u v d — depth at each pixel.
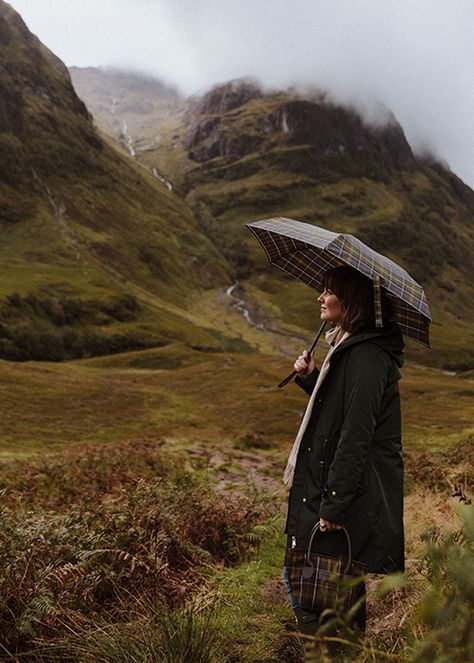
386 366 3.08
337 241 3.28
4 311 142.12
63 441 39.41
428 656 1.10
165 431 44.94
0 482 12.13
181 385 72.38
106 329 154.12
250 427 48.53
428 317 3.27
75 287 171.62
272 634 3.96
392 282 3.23
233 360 107.44
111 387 59.66
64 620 3.92
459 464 10.15
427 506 7.15
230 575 5.52
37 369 64.38
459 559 1.15
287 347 193.75
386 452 3.13
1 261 183.75
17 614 3.78
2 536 4.46
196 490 8.02
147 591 4.57
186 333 168.00
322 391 3.18
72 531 5.15
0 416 43.59
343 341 3.17
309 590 3.01
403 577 1.25
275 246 4.15
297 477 3.21
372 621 4.02
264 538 6.94
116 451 17.64
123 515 5.71
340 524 2.96
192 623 3.36
